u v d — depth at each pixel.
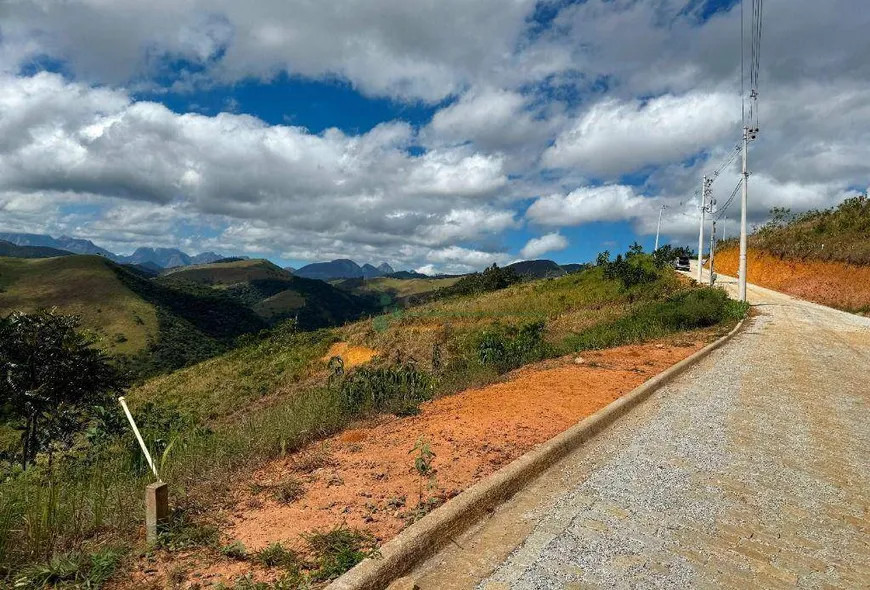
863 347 14.27
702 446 5.70
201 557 3.15
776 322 19.72
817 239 39.91
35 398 8.98
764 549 3.48
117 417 7.63
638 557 3.31
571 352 12.67
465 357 12.28
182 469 4.90
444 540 3.44
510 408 6.92
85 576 2.86
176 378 29.88
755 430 6.41
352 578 2.77
